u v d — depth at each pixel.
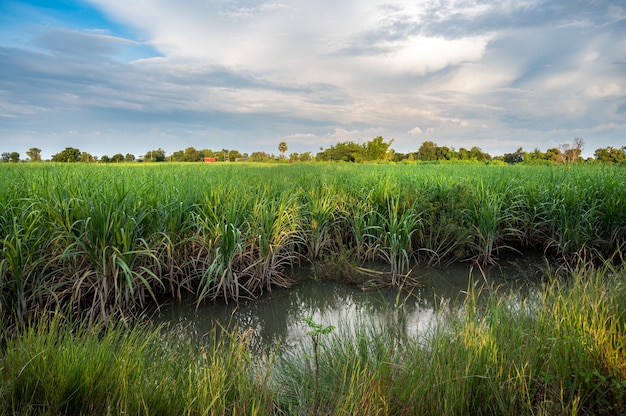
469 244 9.23
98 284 5.84
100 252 5.92
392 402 3.15
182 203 7.41
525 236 10.01
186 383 3.34
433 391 3.15
